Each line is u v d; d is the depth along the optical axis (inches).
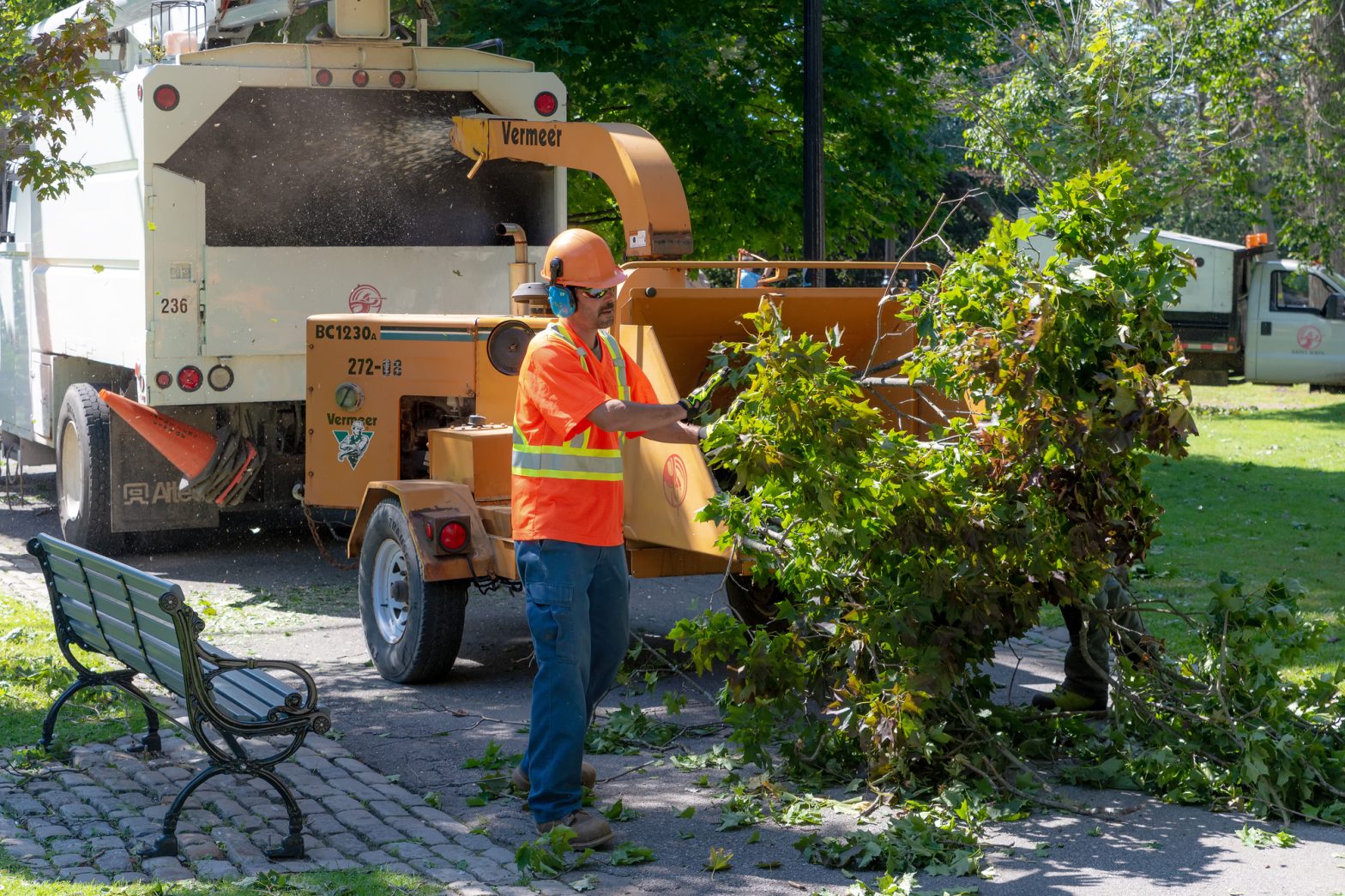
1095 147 515.8
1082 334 208.5
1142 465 222.2
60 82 367.9
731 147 585.0
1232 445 713.6
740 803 207.8
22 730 238.4
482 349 305.9
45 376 475.8
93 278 422.0
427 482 285.1
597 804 210.8
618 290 265.4
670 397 246.5
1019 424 210.7
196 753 229.0
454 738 247.4
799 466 195.9
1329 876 179.5
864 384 253.3
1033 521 211.2
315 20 411.5
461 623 279.1
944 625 213.5
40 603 355.3
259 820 199.6
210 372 378.9
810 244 457.4
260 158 384.2
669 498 249.0
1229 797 209.8
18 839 189.5
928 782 212.7
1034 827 198.5
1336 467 624.1
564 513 190.1
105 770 219.1
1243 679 224.5
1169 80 647.8
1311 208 912.3
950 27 619.2
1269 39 820.6
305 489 327.3
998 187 766.5
